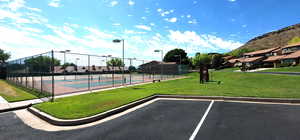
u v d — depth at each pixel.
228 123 5.25
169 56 82.88
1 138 4.45
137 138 4.29
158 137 4.32
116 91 12.36
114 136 4.46
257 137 4.17
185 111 6.86
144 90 12.75
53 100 8.92
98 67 23.75
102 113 6.24
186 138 4.21
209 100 9.09
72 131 4.91
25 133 4.80
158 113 6.65
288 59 48.38
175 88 13.88
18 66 17.27
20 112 7.27
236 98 8.90
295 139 4.02
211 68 84.69
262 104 7.80
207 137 4.24
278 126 4.89
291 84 14.88
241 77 27.19
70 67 28.33
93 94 10.94
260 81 19.62
